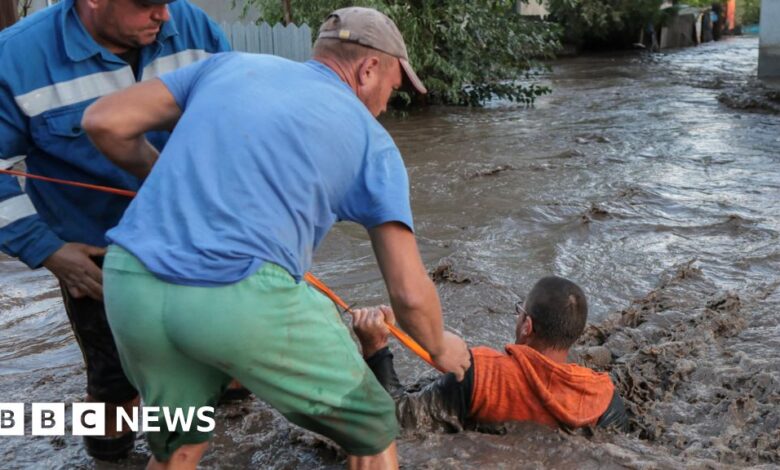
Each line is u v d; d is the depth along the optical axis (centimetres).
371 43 277
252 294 241
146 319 242
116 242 248
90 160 329
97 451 363
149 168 288
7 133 318
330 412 267
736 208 761
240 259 241
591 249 651
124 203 342
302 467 354
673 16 2950
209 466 358
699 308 527
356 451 281
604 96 1606
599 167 945
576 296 375
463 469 337
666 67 2195
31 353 498
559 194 821
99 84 326
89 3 313
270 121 252
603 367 451
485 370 372
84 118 272
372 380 277
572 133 1180
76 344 509
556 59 2578
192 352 244
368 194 262
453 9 1410
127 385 353
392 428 285
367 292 571
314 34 1311
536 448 352
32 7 1476
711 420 392
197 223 244
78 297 332
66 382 449
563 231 696
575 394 369
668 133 1161
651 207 767
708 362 446
